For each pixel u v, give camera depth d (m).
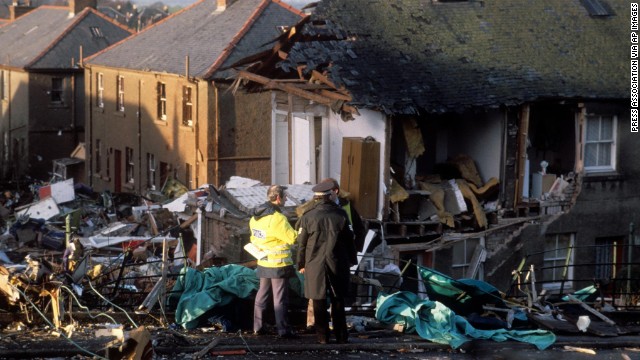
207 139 36.78
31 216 31.42
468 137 24.62
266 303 12.24
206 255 21.03
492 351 11.97
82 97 54.88
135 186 43.47
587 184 25.12
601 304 15.01
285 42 24.84
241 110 37.25
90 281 13.81
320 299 11.60
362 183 22.16
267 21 39.53
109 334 11.09
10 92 56.53
